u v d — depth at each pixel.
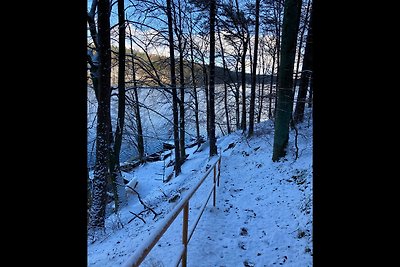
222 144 24.98
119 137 13.31
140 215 11.84
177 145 19.86
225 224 7.34
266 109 37.81
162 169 23.23
